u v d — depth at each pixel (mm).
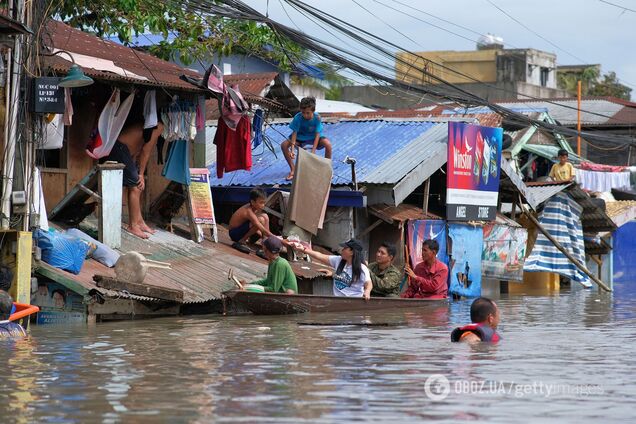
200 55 28078
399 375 10555
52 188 20375
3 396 9352
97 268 17609
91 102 21172
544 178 38500
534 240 30797
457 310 19812
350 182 23344
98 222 18641
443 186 26562
